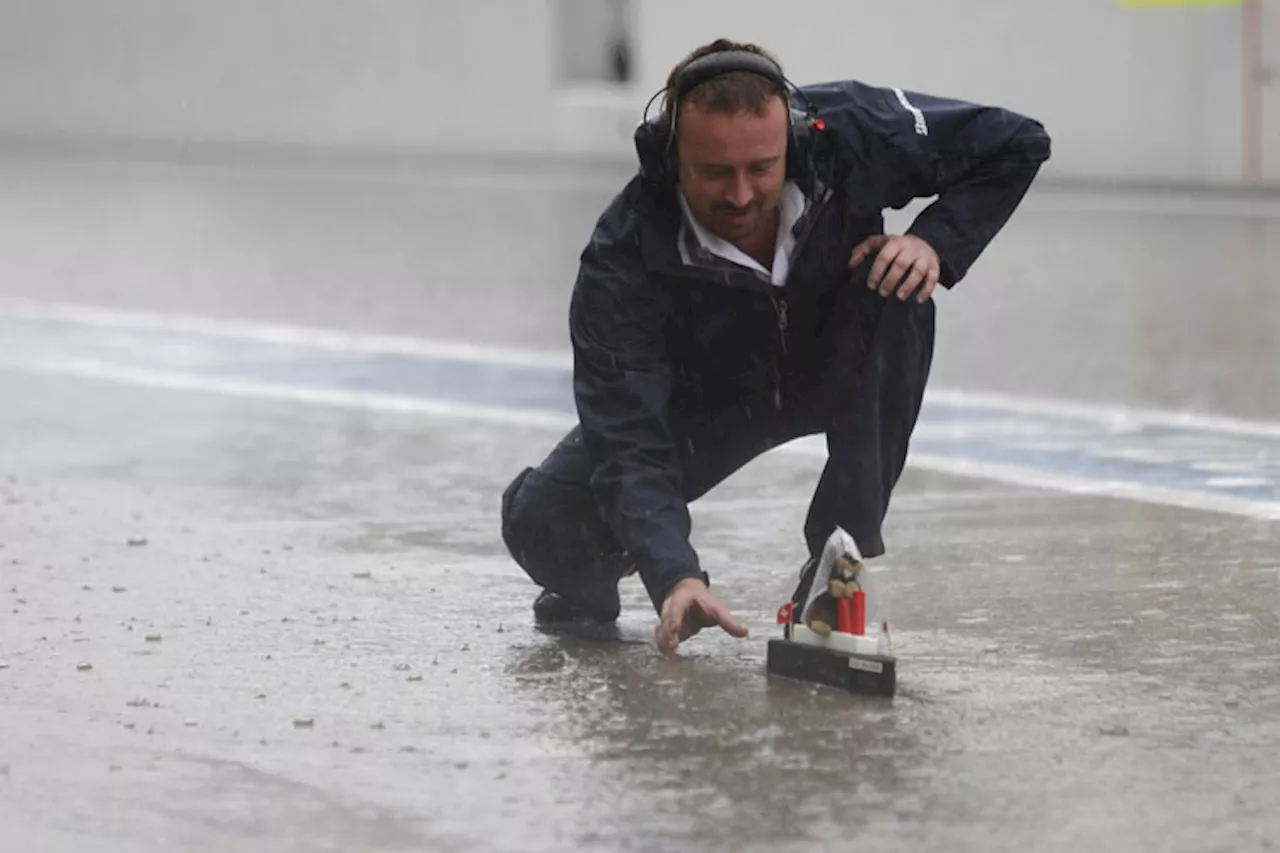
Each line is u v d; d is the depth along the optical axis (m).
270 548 17.22
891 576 15.63
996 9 57.28
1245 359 28.25
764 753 11.12
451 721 11.95
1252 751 11.02
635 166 67.19
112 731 11.95
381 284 41.12
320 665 13.36
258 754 11.44
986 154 12.30
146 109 80.44
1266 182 53.62
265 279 42.69
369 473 20.91
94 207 59.91
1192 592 14.81
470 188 62.88
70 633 14.34
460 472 20.89
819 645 12.58
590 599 14.16
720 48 11.69
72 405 26.03
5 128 85.00
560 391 26.86
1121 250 43.12
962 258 12.38
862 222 12.32
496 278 41.59
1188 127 54.66
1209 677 12.52
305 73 75.12
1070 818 10.01
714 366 12.82
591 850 9.77
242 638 14.12
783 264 12.31
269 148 76.56
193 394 26.91
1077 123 56.44
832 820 10.05
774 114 11.49
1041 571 15.66
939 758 10.97
